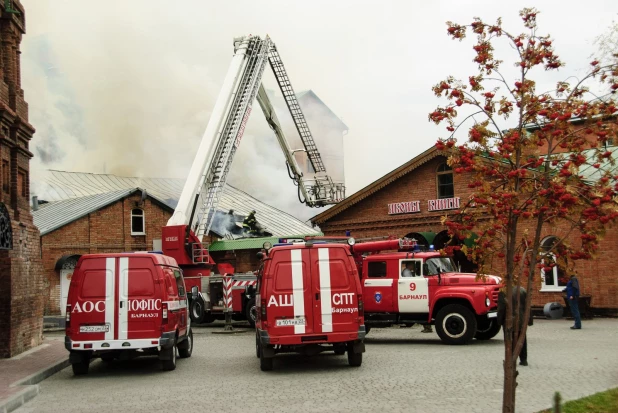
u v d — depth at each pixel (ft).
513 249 23.82
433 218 108.47
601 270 88.22
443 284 62.03
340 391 37.14
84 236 131.34
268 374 45.01
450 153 25.26
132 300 45.96
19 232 57.98
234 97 109.19
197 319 94.12
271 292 45.55
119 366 52.65
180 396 37.45
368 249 68.08
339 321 45.47
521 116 23.89
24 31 63.05
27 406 36.17
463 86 24.91
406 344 62.08
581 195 22.70
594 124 23.18
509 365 23.63
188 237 97.81
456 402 32.76
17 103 60.49
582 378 39.01
